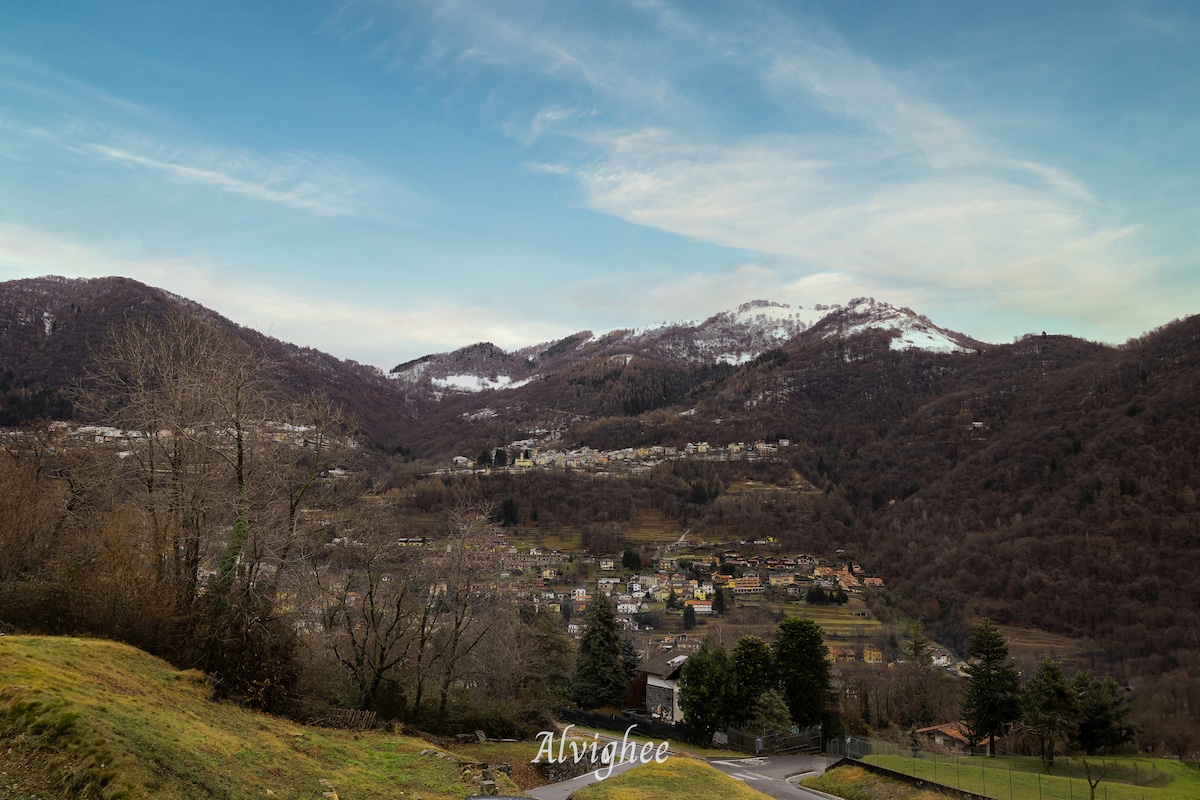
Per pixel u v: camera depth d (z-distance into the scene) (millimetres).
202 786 14594
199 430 28688
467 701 37469
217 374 28922
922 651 77375
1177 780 39875
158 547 27188
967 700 53062
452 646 35156
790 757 44875
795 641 51469
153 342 31312
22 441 36969
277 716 24812
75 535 30766
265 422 31125
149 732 15977
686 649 77688
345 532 33281
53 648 19641
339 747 23047
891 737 56750
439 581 34750
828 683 51938
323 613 32281
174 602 24969
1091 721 54031
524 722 39500
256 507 29234
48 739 13727
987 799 29141
